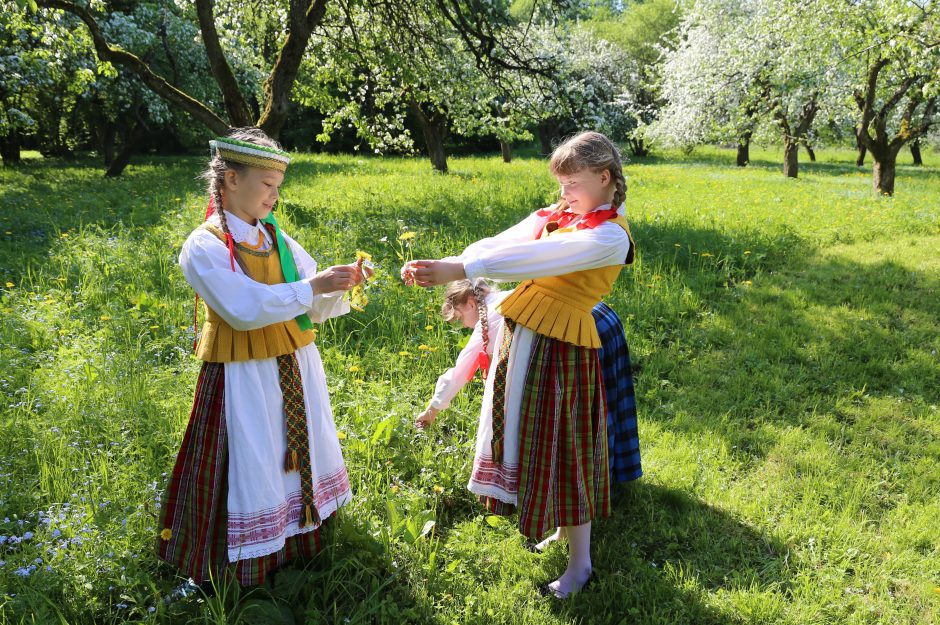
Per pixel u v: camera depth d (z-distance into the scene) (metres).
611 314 2.91
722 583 2.59
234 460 2.09
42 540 2.38
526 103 11.22
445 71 11.70
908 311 5.45
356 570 2.45
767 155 34.09
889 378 4.34
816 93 17.20
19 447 3.01
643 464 3.29
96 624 2.20
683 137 20.39
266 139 2.17
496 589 2.46
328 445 2.35
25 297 5.00
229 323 2.03
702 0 19.83
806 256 7.24
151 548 2.40
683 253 7.01
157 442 3.12
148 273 5.66
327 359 4.13
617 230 2.20
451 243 6.96
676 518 2.93
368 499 2.75
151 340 4.42
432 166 16.88
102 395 3.47
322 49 11.02
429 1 10.21
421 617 2.31
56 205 9.77
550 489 2.30
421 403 3.60
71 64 13.06
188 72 17.36
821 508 3.00
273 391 2.14
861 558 2.68
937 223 8.96
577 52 28.44
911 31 10.41
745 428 3.72
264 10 11.05
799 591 2.51
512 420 2.31
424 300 5.12
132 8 15.50
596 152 2.16
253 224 2.19
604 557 2.67
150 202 10.31
